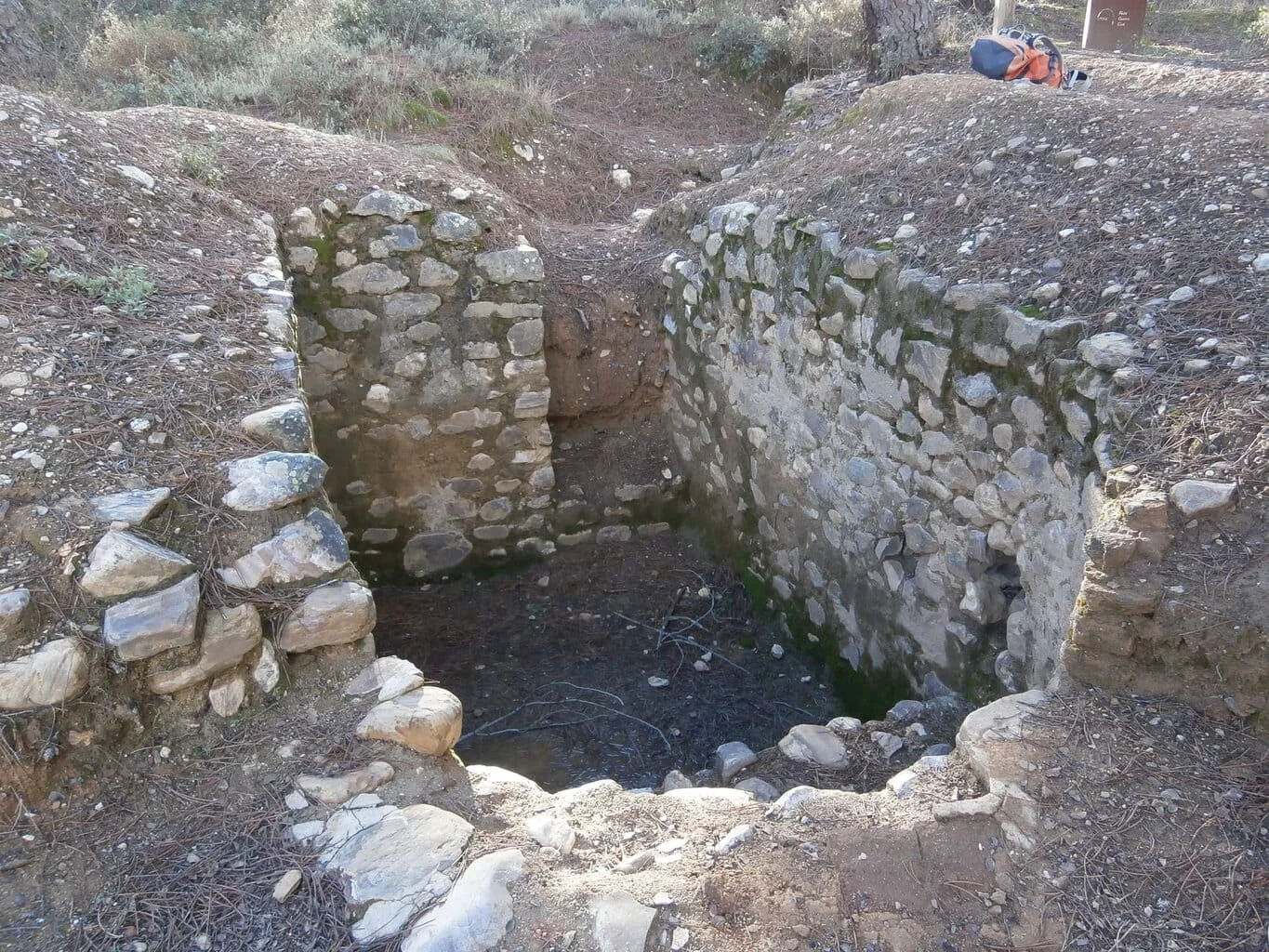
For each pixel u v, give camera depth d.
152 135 4.82
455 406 5.34
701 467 5.73
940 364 3.50
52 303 3.18
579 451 5.93
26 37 9.02
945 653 3.72
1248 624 2.23
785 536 4.91
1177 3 10.94
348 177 5.06
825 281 4.20
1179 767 2.22
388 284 5.02
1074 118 4.32
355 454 5.26
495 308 5.23
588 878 2.01
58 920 1.87
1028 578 3.18
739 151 8.64
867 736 3.18
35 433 2.63
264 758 2.26
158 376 2.96
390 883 1.96
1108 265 3.32
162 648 2.25
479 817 2.18
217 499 2.59
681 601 5.41
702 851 2.12
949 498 3.58
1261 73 5.98
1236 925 1.89
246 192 4.76
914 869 2.05
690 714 4.46
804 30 10.05
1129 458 2.64
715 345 5.32
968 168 4.32
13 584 2.25
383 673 2.48
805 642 4.83
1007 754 2.29
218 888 1.95
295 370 3.20
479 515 5.59
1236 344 2.80
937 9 9.91
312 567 2.54
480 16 9.42
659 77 9.95
